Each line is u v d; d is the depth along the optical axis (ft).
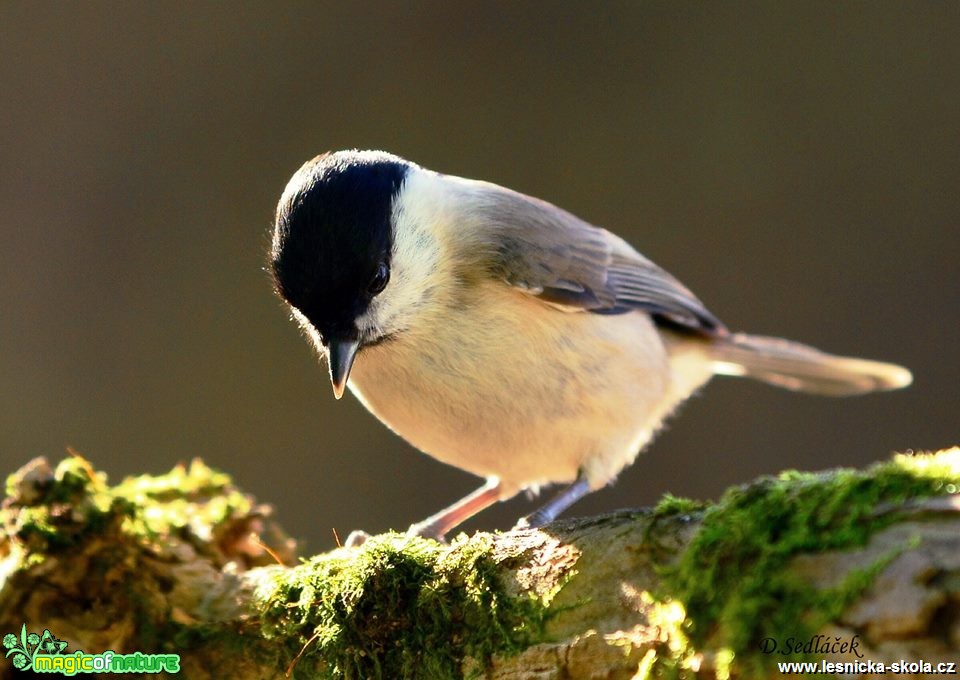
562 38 42.80
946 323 39.32
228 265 41.52
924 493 11.64
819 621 11.30
